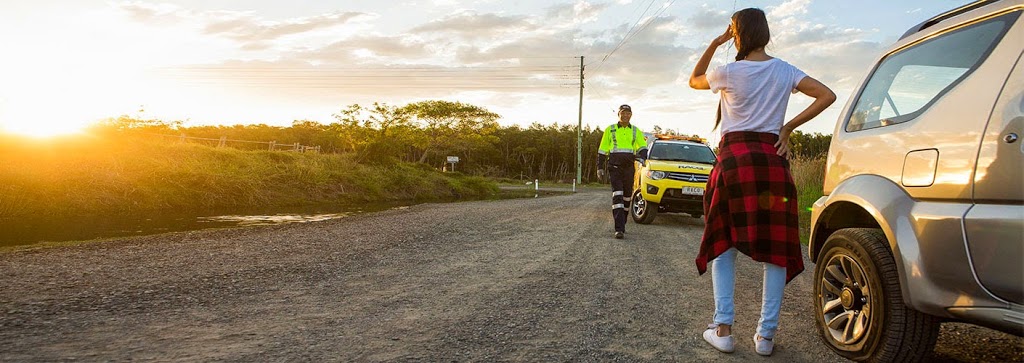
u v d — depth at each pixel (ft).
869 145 8.04
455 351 8.16
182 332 8.94
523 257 17.56
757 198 7.78
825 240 9.30
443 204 52.65
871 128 8.21
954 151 6.27
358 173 81.71
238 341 8.48
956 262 6.02
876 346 7.23
